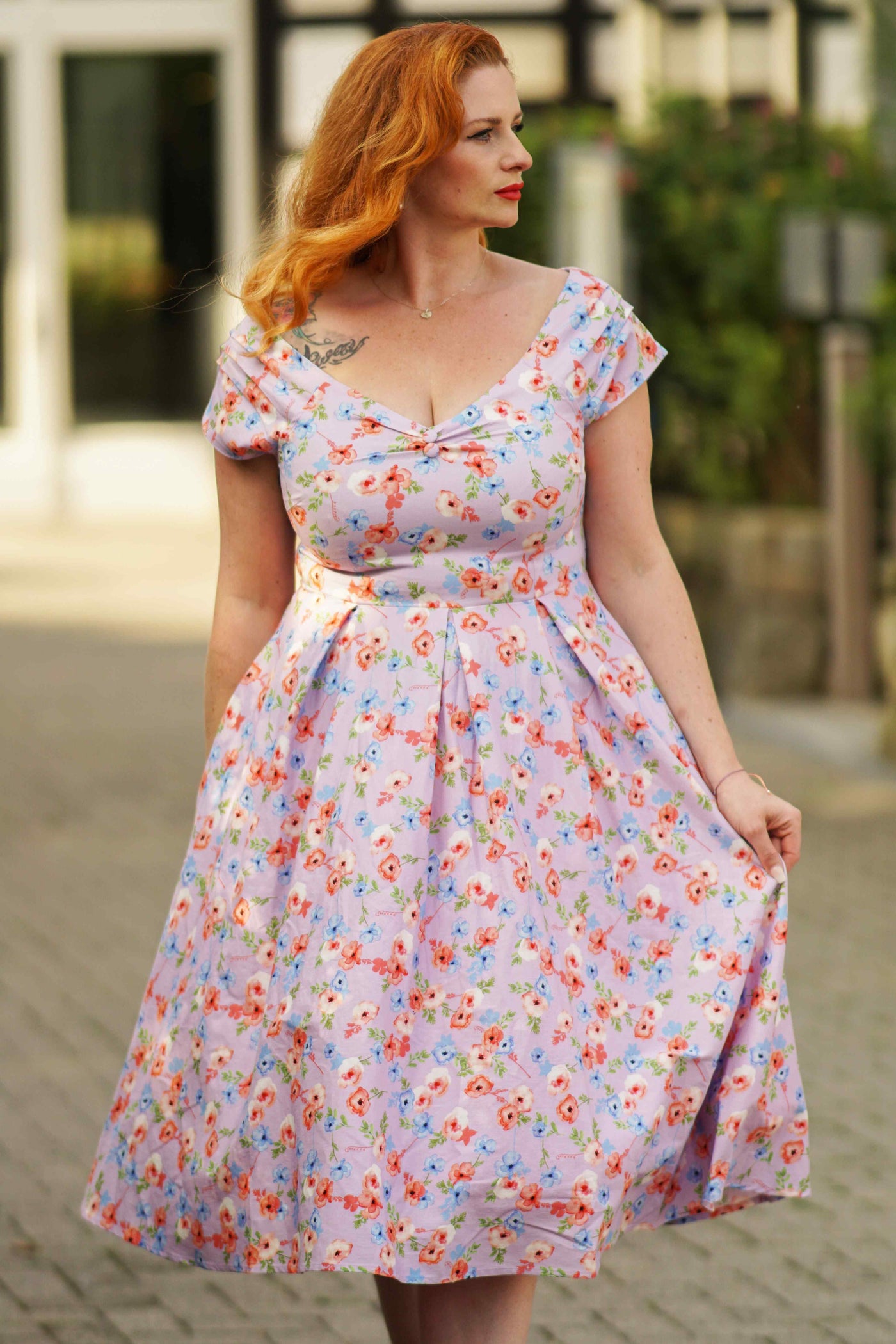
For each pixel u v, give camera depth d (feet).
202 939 15.99
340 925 14.94
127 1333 19.54
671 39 82.17
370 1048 14.73
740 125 59.47
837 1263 21.26
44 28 89.20
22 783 45.16
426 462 15.07
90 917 34.94
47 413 91.66
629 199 56.39
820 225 50.70
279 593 16.74
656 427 57.11
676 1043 15.44
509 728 15.20
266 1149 15.21
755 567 54.29
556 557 15.69
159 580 75.10
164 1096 16.10
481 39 15.48
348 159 15.42
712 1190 15.56
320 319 15.79
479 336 15.61
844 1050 28.04
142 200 90.63
